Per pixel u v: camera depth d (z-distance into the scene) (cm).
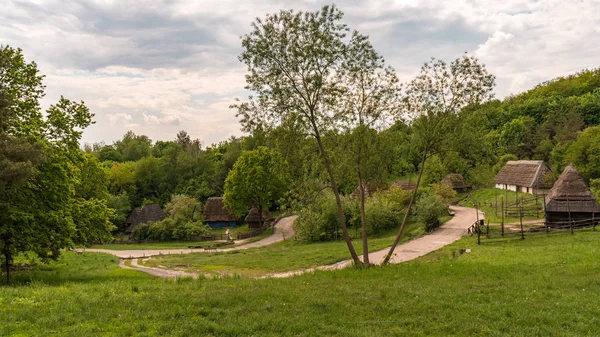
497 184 8769
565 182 4844
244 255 4678
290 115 2689
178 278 2356
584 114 11450
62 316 1356
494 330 1266
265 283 2098
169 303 1566
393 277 2277
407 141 3067
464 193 8662
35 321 1323
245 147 10519
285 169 2845
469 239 4509
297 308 1513
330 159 2903
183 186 10562
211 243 6856
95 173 6331
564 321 1351
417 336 1241
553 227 4522
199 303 1569
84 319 1345
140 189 10419
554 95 15488
